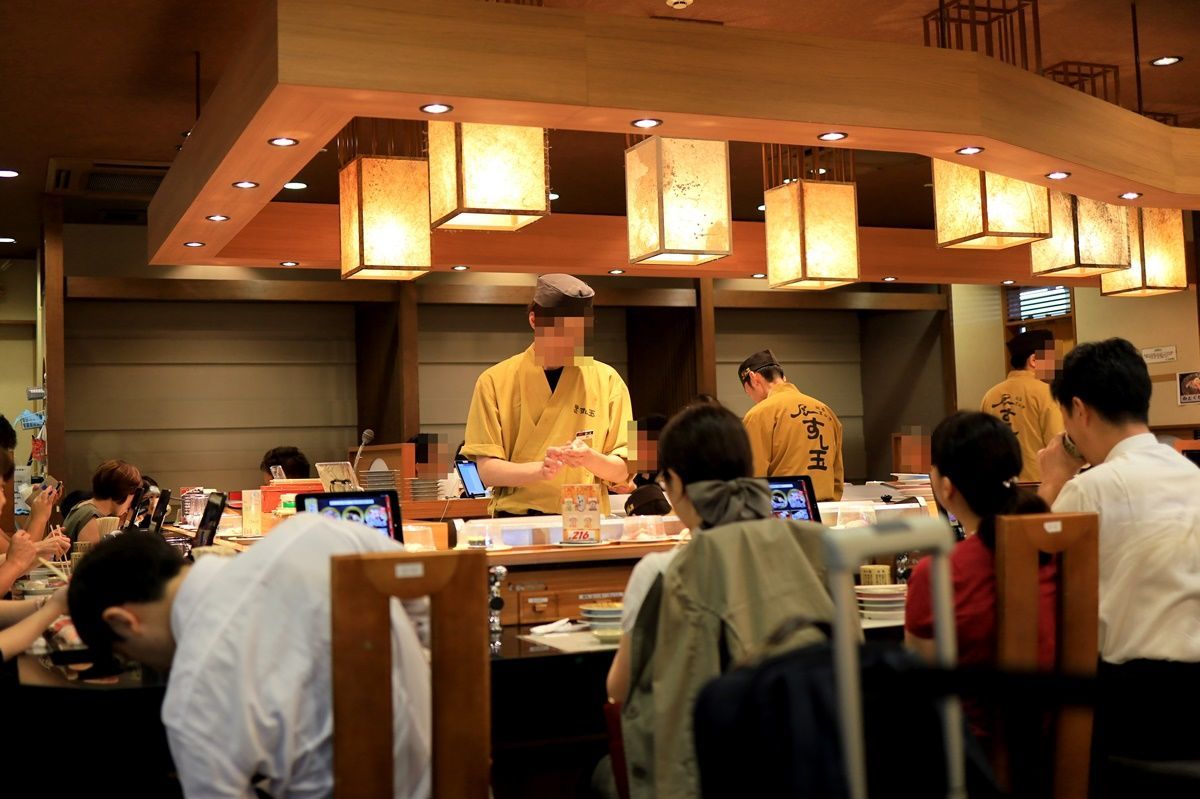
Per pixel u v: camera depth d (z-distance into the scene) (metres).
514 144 4.05
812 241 5.22
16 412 9.12
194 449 8.83
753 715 1.12
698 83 3.55
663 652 1.79
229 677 1.68
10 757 2.80
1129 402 2.39
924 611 2.06
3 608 3.09
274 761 1.71
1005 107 3.99
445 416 9.38
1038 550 1.97
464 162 3.98
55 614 2.59
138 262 8.49
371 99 3.30
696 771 1.73
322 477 3.95
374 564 1.63
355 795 1.60
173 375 8.81
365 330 9.27
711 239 4.50
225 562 1.83
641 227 4.59
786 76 3.66
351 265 4.87
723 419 2.00
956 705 1.06
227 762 1.67
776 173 7.44
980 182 4.77
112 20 4.89
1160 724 2.08
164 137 6.43
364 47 3.21
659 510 4.04
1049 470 2.98
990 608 2.02
